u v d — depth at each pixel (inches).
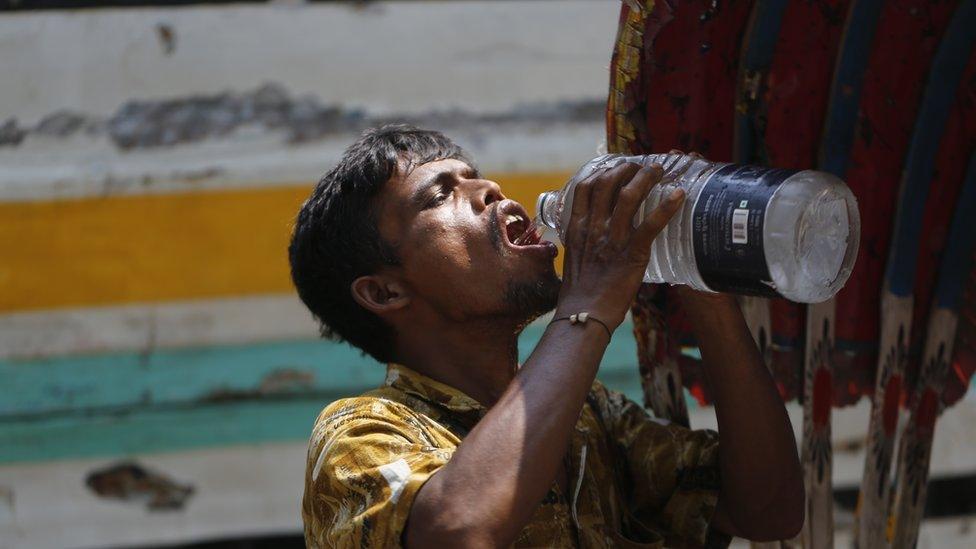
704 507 77.9
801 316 81.6
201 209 148.3
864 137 75.1
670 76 71.7
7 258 145.3
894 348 77.6
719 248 65.6
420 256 74.5
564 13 153.5
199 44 148.7
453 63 151.9
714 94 73.9
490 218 74.7
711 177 67.4
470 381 76.0
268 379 151.0
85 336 147.6
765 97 74.2
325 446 68.7
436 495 61.5
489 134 152.2
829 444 80.4
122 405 148.9
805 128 75.7
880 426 78.6
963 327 78.4
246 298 149.9
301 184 149.6
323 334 83.4
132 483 149.5
